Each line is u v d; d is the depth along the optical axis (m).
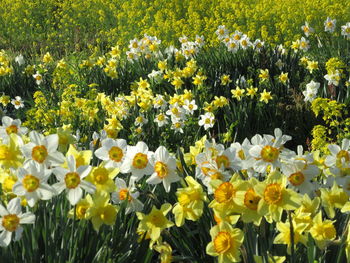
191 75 6.55
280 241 2.10
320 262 2.09
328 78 5.77
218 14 11.46
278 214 1.89
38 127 4.97
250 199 1.94
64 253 2.26
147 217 2.42
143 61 7.89
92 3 14.50
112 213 2.35
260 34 10.82
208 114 4.89
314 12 10.24
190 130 5.11
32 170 2.06
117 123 4.49
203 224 2.60
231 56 7.51
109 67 7.31
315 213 2.17
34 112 5.01
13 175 2.28
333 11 10.25
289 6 11.05
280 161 2.24
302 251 2.25
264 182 1.95
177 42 10.88
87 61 7.50
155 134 5.00
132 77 7.56
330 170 2.33
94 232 2.39
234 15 12.05
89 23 14.38
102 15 13.85
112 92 7.32
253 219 1.94
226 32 8.13
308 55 8.26
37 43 12.91
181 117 4.93
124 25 12.59
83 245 2.39
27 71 7.69
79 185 2.10
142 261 2.49
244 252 2.02
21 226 2.14
